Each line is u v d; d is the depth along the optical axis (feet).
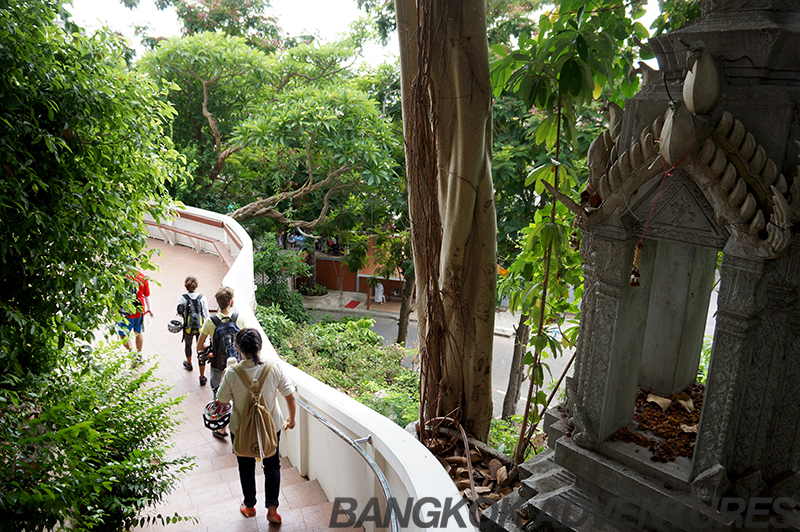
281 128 44.93
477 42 12.89
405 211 52.39
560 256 14.57
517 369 39.81
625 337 9.71
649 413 11.00
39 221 11.32
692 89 7.56
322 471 14.47
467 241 14.32
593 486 9.95
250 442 12.27
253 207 50.98
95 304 14.19
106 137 14.10
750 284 7.66
